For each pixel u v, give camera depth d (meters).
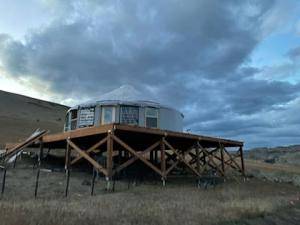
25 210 8.20
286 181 27.47
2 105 77.56
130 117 22.28
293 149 61.47
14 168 19.72
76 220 7.55
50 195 12.88
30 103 93.94
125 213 9.10
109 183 15.37
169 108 24.06
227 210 10.71
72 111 24.34
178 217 9.09
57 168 21.06
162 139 18.81
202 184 19.12
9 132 44.69
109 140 15.89
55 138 20.70
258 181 24.56
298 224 11.17
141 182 18.11
